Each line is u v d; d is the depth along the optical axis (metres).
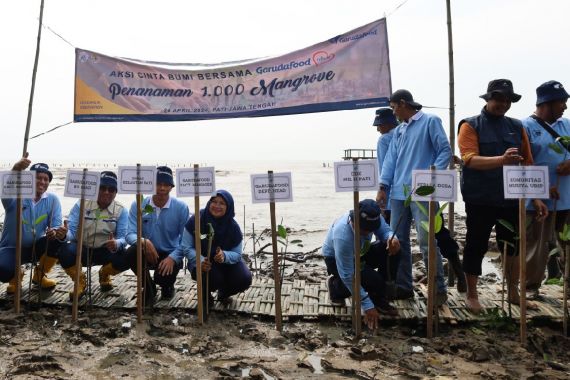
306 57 6.21
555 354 3.95
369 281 4.44
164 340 4.05
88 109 6.52
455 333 4.27
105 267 5.09
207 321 4.48
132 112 6.54
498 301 4.83
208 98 6.48
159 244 5.08
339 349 3.91
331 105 6.13
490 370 3.55
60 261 5.02
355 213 4.07
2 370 3.39
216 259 4.48
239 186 28.66
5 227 5.02
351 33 6.03
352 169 4.07
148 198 5.12
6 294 5.04
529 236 4.92
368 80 6.00
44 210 5.09
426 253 4.61
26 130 5.84
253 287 5.42
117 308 4.76
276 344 4.02
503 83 4.35
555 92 4.73
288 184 4.27
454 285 5.58
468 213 4.58
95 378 3.32
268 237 9.89
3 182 4.50
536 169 3.89
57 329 4.20
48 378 3.28
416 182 4.04
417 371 3.55
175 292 5.20
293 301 4.92
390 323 4.47
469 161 4.40
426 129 4.62
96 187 4.41
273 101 6.33
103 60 6.52
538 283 5.01
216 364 3.62
